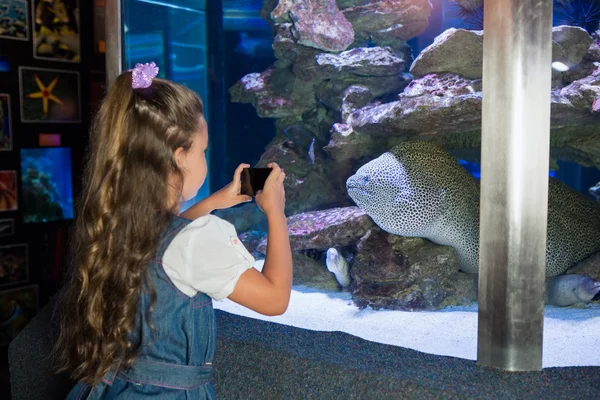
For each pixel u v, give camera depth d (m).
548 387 1.37
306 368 1.60
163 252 1.31
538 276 1.45
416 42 4.27
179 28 4.08
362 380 1.49
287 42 3.94
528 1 1.37
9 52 3.89
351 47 4.12
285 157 4.03
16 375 2.37
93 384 1.35
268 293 1.32
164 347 1.32
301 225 3.25
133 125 1.35
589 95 2.68
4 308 4.00
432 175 2.82
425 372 1.49
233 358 1.76
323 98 3.99
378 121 3.09
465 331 2.14
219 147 4.56
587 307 2.42
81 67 4.30
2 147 3.90
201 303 1.36
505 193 1.43
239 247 1.33
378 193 2.81
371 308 2.61
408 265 2.71
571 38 2.90
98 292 1.32
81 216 1.42
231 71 4.59
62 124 4.22
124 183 1.33
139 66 1.38
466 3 3.33
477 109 2.67
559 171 4.21
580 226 2.86
